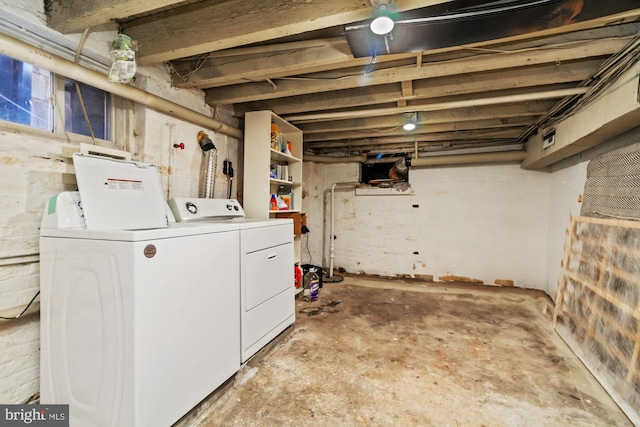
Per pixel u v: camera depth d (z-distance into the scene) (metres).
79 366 1.32
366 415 1.53
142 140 2.07
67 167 1.65
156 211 1.66
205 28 1.65
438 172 4.38
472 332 2.55
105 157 1.62
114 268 1.23
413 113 2.98
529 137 3.58
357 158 4.58
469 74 2.22
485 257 4.18
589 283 2.19
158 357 1.28
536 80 2.09
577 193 2.91
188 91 2.47
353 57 1.78
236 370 1.79
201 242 1.53
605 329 1.87
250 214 2.84
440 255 4.39
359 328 2.62
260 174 2.82
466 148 4.23
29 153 1.50
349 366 1.99
